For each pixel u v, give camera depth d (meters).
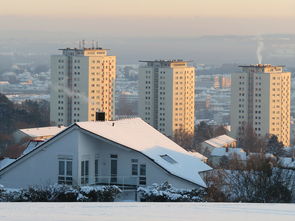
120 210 52.62
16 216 47.72
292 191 106.44
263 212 52.16
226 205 58.94
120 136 101.25
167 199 79.56
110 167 98.94
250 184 103.00
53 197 79.81
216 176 108.56
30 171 98.00
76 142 95.81
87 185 93.56
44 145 97.12
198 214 50.19
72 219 46.41
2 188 81.19
